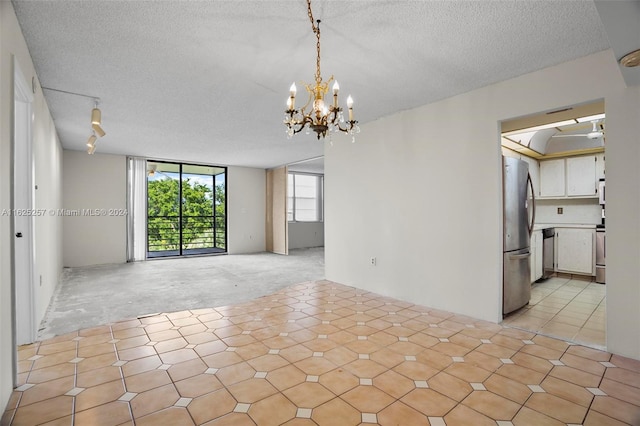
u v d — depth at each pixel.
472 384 1.95
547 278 4.95
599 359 2.29
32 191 2.58
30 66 2.48
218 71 2.79
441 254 3.46
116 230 6.63
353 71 2.78
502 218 3.11
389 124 4.00
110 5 1.89
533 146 4.76
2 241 1.72
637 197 2.27
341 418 1.63
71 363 2.23
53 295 4.04
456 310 3.33
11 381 1.84
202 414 1.67
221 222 8.67
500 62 2.61
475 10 1.92
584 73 2.50
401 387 1.92
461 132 3.29
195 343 2.58
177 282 4.83
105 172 6.52
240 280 4.98
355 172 4.49
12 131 1.89
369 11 1.94
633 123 2.28
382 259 4.10
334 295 4.09
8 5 1.81
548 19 2.01
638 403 1.75
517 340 2.63
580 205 5.11
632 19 1.44
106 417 1.64
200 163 7.78
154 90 3.21
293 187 9.64
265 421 1.61
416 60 2.58
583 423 1.59
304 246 9.70
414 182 3.72
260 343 2.58
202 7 1.91
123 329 2.88
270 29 2.15
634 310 2.29
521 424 1.58
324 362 2.25
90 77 2.91
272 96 3.38
